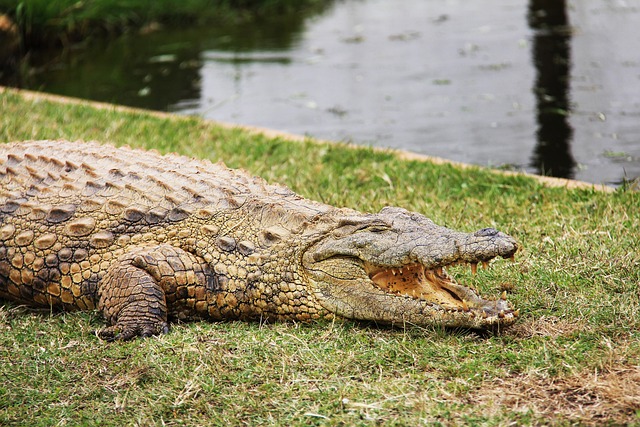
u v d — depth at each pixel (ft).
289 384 20.62
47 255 25.91
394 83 59.47
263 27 82.84
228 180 27.55
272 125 50.21
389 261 22.94
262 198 26.05
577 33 71.51
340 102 55.06
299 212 24.93
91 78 62.44
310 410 19.47
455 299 23.27
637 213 30.40
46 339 23.59
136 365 21.75
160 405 19.94
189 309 24.79
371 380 20.66
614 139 44.60
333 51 71.00
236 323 24.45
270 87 59.41
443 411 19.04
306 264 24.09
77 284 25.48
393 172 37.42
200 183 27.02
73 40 74.18
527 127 47.67
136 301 23.81
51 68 65.77
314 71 64.13
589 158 41.86
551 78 57.93
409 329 22.88
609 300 23.85
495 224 30.19
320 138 47.11
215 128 45.03
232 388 20.53
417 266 23.93
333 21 85.56
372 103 54.54
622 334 22.11
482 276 25.95
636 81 55.88
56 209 26.55
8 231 26.68
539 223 30.27
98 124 44.29
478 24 78.89
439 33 76.02
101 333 23.57
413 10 89.35
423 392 19.89
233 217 25.46
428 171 37.52
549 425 18.45
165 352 22.40
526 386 20.02
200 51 72.08
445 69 62.64
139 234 25.62
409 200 33.47
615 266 25.82
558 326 22.91
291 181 36.22
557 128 47.11
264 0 90.33
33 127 42.22
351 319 23.71
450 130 47.93
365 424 18.79
